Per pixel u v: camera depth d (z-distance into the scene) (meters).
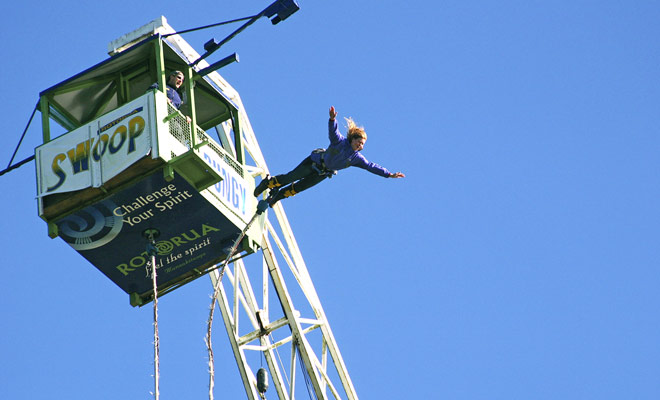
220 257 54.12
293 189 52.25
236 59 52.16
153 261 48.94
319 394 61.78
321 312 64.31
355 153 51.19
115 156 48.94
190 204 50.25
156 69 52.50
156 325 45.78
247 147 63.44
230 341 62.47
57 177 49.91
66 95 54.06
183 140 50.06
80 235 51.25
